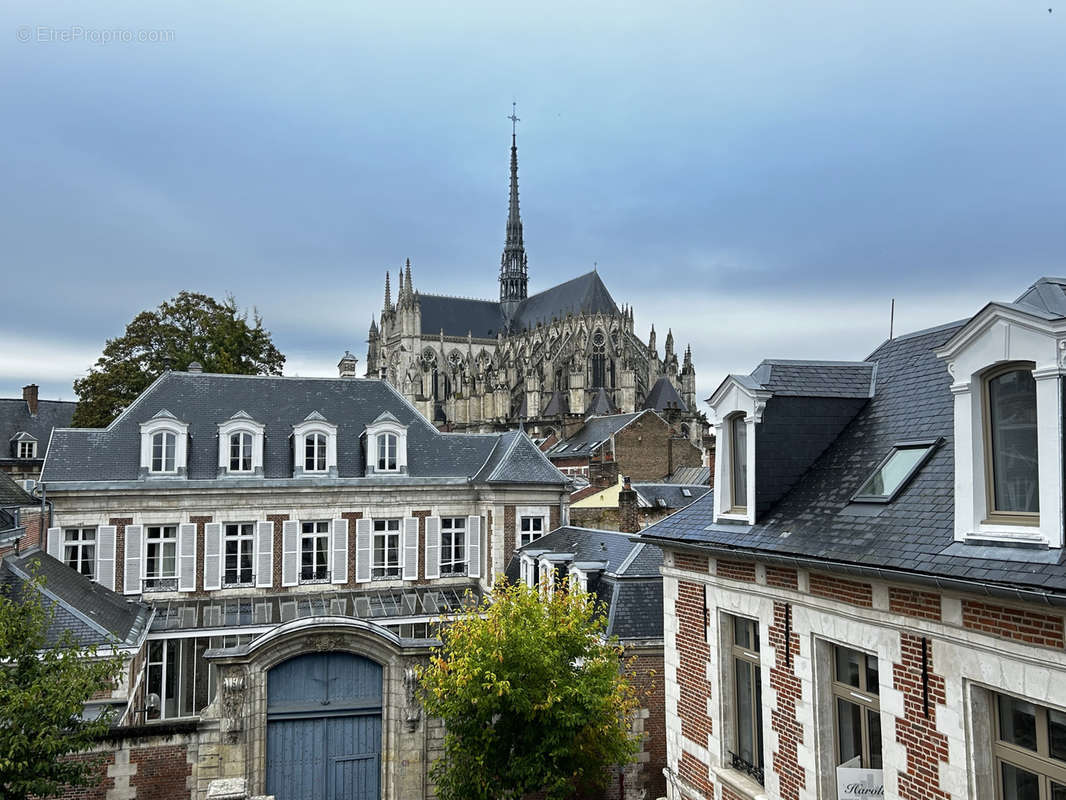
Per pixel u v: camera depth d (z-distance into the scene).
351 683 23.30
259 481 34.81
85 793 19.58
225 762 20.91
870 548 11.17
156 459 34.38
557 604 19.84
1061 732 8.73
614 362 110.81
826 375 15.85
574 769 18.53
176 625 31.58
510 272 147.38
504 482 36.50
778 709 13.27
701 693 15.93
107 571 32.72
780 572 13.29
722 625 15.41
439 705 18.97
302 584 35.19
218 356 56.50
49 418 78.44
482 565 37.41
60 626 22.52
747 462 14.93
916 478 12.12
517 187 150.88
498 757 18.30
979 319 9.81
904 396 14.64
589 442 74.62
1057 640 8.36
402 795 22.69
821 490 13.90
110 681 21.77
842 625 11.77
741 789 14.07
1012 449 9.70
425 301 136.00
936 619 9.99
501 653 17.69
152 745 20.36
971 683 9.63
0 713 14.72
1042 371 8.96
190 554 33.88
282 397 38.59
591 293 120.38
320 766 22.86
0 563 24.36
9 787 14.73
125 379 55.19
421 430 39.72
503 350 126.88
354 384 40.44
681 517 17.52
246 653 21.78
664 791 21.66
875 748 11.56
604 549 27.34
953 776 9.73
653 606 22.92
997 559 9.20
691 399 111.19
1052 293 10.73
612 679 18.83
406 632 34.06
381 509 36.66
